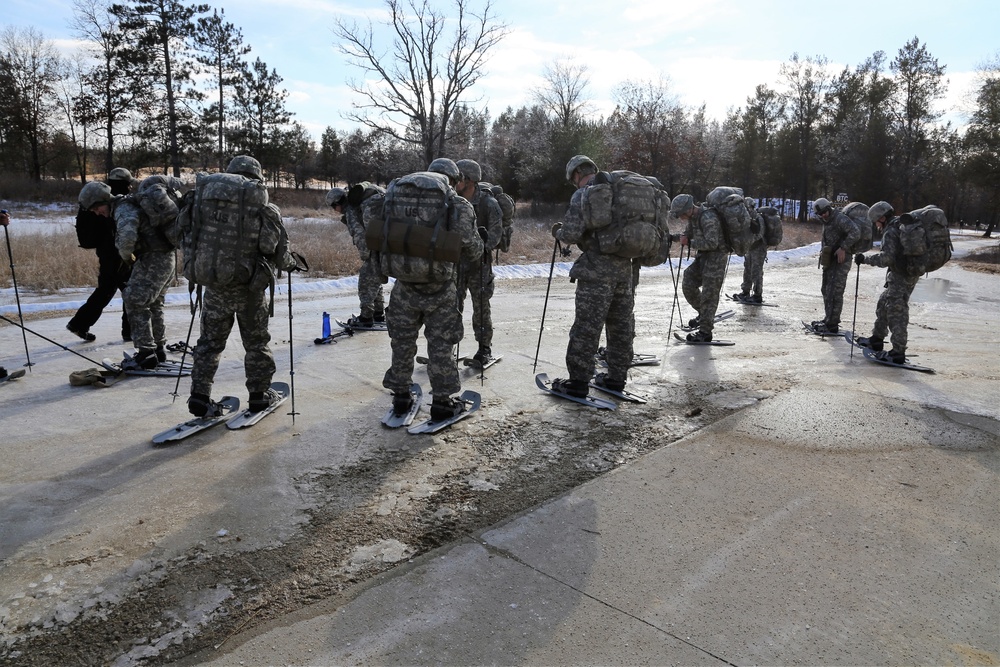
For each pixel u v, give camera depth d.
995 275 19.38
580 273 5.48
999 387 6.22
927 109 49.09
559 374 6.45
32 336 7.83
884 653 2.58
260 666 2.46
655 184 5.49
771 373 6.71
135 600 2.83
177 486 3.85
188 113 39.72
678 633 2.68
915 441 4.82
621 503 3.79
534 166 41.16
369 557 3.19
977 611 2.86
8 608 2.75
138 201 5.93
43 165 51.50
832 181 55.72
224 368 6.45
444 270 4.57
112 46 37.62
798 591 2.98
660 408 5.49
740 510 3.73
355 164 48.53
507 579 3.04
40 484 3.85
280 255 4.68
